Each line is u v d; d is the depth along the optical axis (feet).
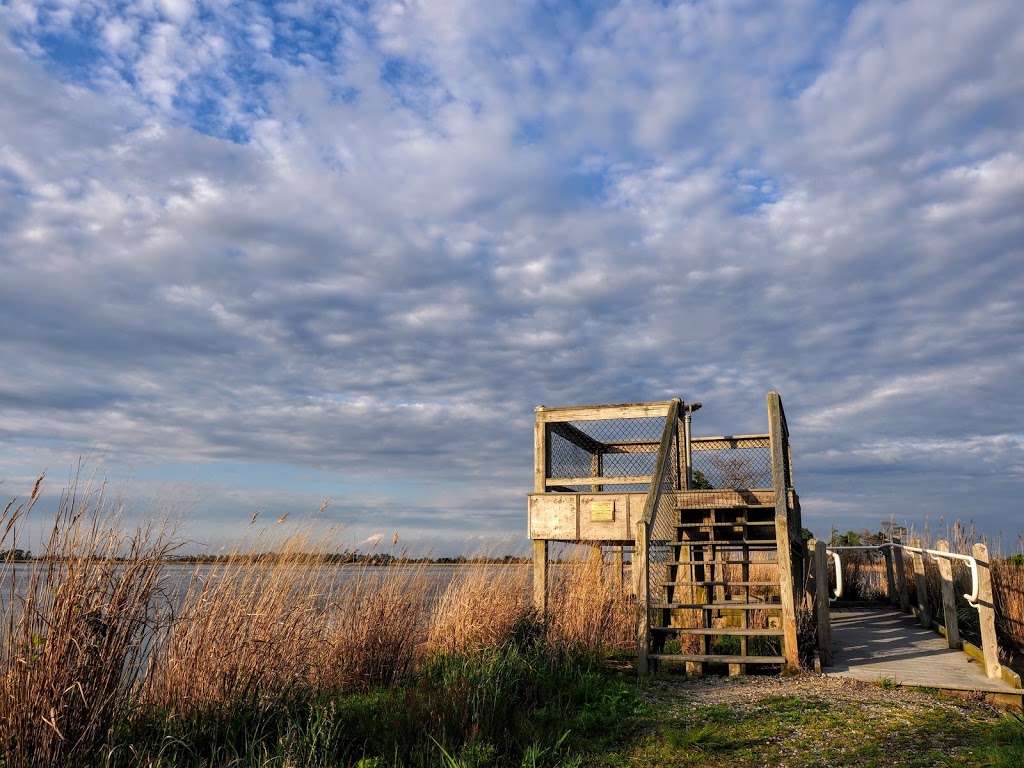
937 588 41.81
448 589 32.07
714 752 18.70
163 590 17.85
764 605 29.66
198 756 16.98
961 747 18.38
